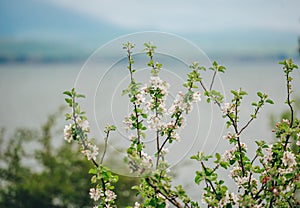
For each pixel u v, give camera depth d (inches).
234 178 88.2
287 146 88.1
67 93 78.5
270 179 81.4
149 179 81.8
